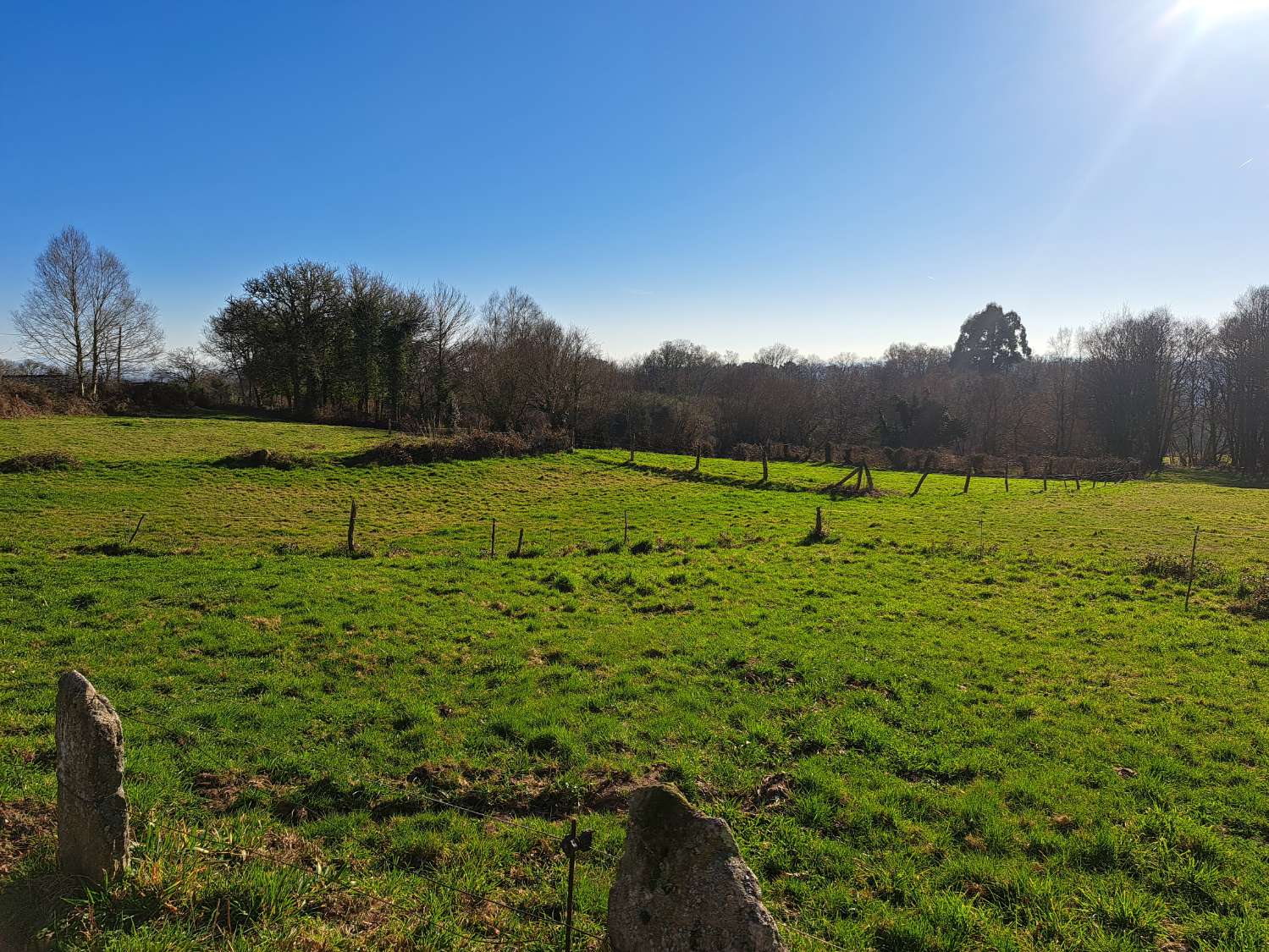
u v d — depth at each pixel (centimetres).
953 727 1022
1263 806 796
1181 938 593
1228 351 7375
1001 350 11856
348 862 651
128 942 476
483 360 6912
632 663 1263
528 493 4016
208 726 953
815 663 1273
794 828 750
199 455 4159
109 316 6569
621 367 10394
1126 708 1088
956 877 675
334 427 6262
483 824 750
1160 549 2466
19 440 4175
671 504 3772
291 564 1962
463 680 1168
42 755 812
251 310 7262
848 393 10006
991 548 2491
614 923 417
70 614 1420
